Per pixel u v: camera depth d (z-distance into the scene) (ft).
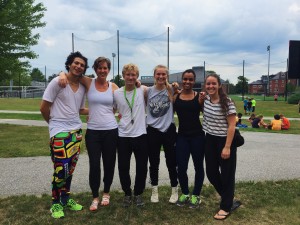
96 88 13.87
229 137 13.08
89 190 16.49
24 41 38.81
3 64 37.76
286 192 16.14
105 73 13.75
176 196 14.80
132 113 13.97
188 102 13.93
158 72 14.06
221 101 13.24
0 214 13.26
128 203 14.26
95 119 13.80
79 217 13.08
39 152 25.13
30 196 15.28
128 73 13.80
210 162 13.80
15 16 37.50
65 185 13.94
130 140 13.97
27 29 39.22
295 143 32.07
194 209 14.05
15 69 40.01
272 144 31.30
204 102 13.82
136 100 14.01
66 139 13.07
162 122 14.15
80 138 13.66
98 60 13.69
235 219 13.19
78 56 13.26
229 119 13.19
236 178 18.89
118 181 17.92
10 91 165.27
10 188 16.75
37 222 12.50
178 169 14.30
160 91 14.37
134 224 12.63
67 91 13.15
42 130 38.81
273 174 19.83
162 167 21.26
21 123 47.32
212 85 13.32
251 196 15.61
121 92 14.08
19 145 28.09
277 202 14.84
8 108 82.74
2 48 38.06
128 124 13.98
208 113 13.58
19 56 40.16
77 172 19.77
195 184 14.38
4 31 37.04
